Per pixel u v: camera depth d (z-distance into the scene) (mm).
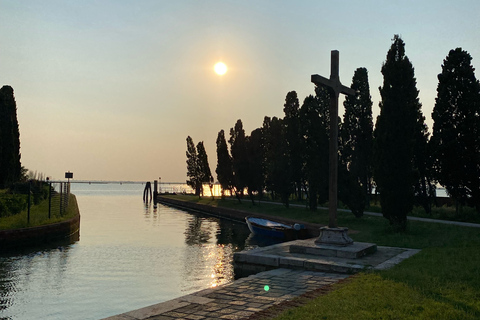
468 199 31125
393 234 22234
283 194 45719
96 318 12062
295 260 14016
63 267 20125
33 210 37000
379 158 23234
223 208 54719
